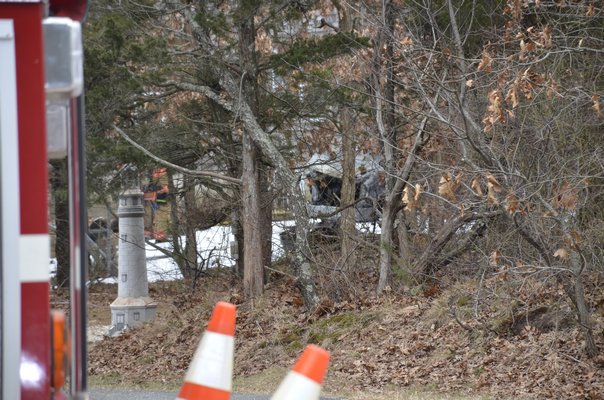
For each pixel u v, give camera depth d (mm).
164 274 49250
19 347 6051
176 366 31969
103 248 55281
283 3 34875
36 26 6172
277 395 7535
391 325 30281
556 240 23266
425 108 31312
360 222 41344
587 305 25688
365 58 32562
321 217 39938
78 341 6652
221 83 36312
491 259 23109
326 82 34938
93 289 54375
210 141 42625
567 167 25422
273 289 39562
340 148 44188
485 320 26984
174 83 36219
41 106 6156
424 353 27281
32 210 6109
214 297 38812
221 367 8078
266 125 39812
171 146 41719
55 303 8500
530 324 26312
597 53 27859
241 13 33625
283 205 45375
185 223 47875
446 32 34719
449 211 32250
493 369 24766
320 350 7598
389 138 34500
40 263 6098
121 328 37938
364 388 24938
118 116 36219
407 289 33906
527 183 21578
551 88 22250
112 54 30219
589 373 22641
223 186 44844
